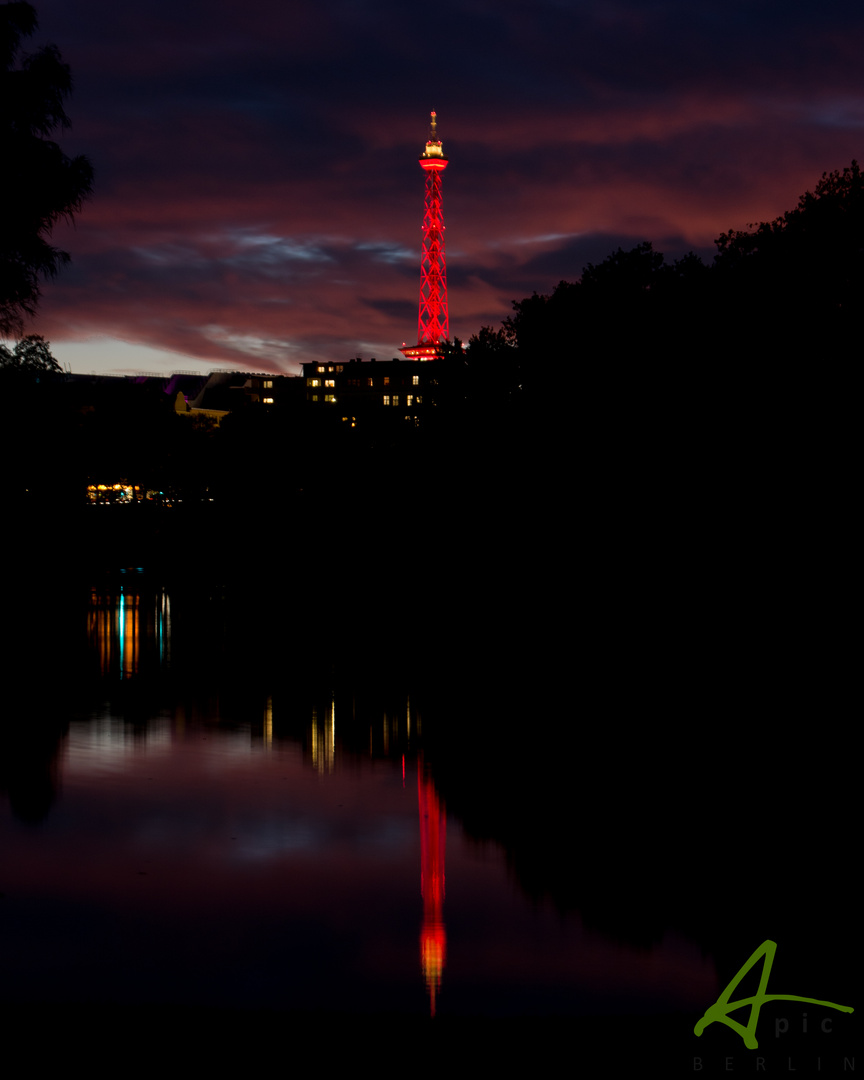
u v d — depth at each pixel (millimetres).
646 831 13914
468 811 14867
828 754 18953
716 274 39312
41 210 19859
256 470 103062
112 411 114562
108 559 91500
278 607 56656
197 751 19031
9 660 32562
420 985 8859
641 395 38844
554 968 9305
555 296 48500
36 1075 6031
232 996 8492
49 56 20250
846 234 35594
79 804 14961
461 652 37031
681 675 29891
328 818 14430
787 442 33219
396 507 72312
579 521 43469
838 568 32094
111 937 9766
